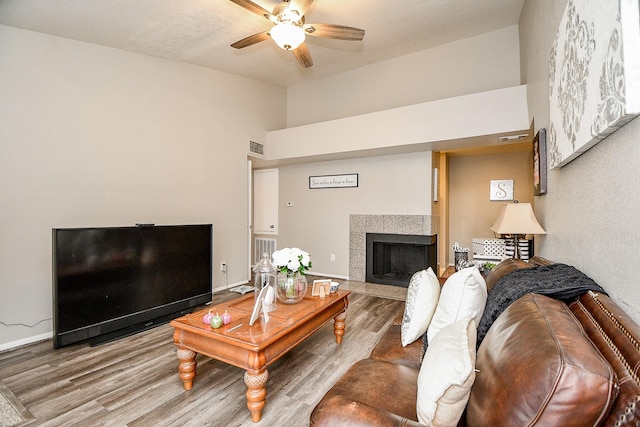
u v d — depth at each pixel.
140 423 1.70
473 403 0.89
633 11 0.79
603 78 0.97
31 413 1.77
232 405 1.86
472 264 3.35
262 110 5.15
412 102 4.65
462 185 6.28
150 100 3.54
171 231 3.13
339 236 5.29
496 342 0.96
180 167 3.85
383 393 1.22
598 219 1.17
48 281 2.77
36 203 2.70
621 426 0.62
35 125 2.69
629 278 0.91
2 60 2.52
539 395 0.69
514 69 3.95
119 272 2.70
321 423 1.01
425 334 1.78
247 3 2.33
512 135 3.61
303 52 2.95
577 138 1.27
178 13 2.86
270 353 1.79
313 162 5.49
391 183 4.83
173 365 2.32
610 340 0.78
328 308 2.46
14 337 2.60
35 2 2.38
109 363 2.34
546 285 1.23
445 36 4.12
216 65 4.17
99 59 3.11
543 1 2.21
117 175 3.24
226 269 4.46
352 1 3.18
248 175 4.83
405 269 4.88
